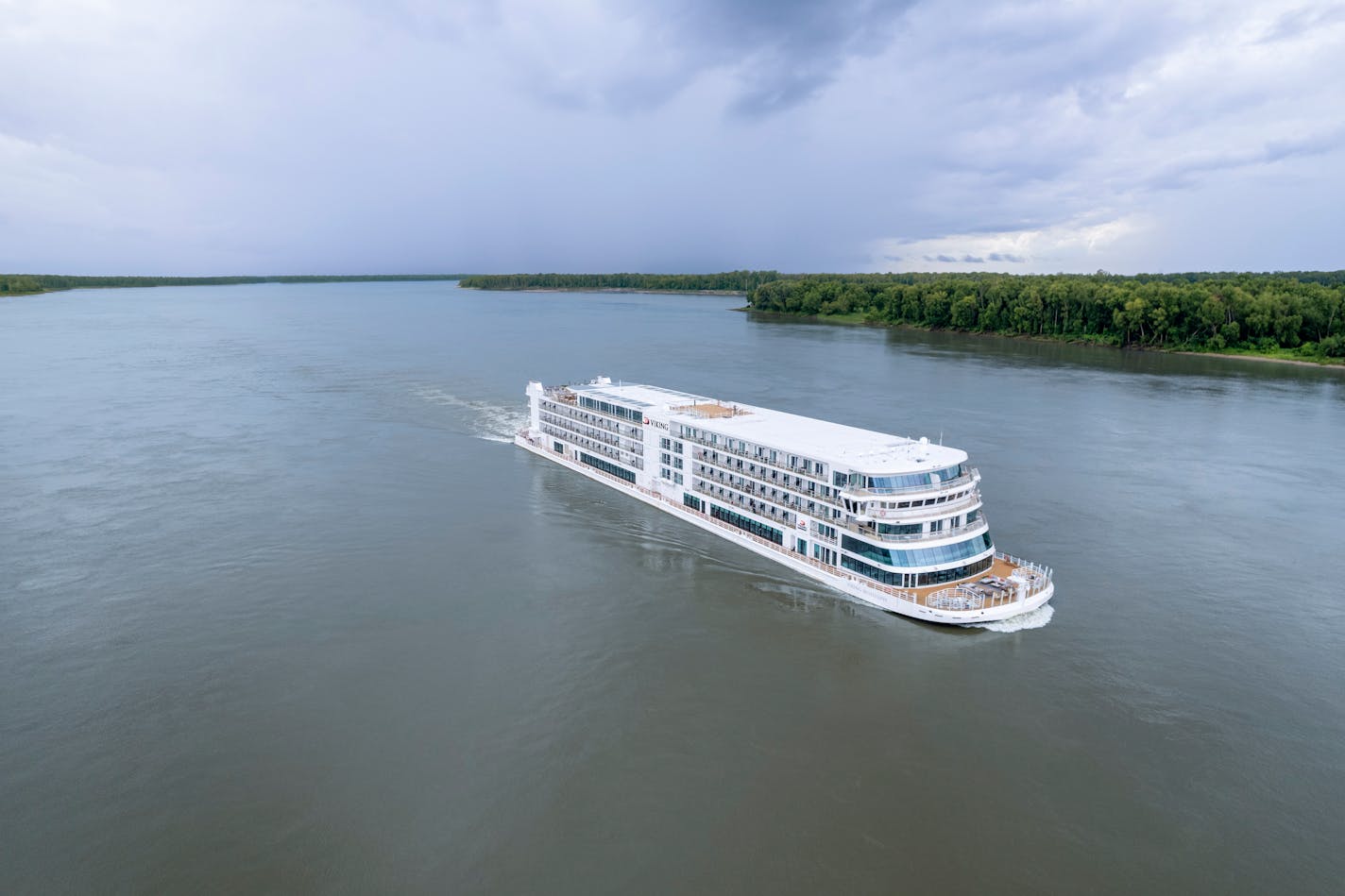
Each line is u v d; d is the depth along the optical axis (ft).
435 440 512.63
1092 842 179.01
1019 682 238.89
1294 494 406.41
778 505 328.90
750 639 262.67
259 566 315.37
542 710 224.53
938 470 296.71
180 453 470.39
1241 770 201.26
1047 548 336.49
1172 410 606.55
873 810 187.93
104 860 173.06
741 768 201.77
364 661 248.11
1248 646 259.39
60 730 215.10
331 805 188.65
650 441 397.80
